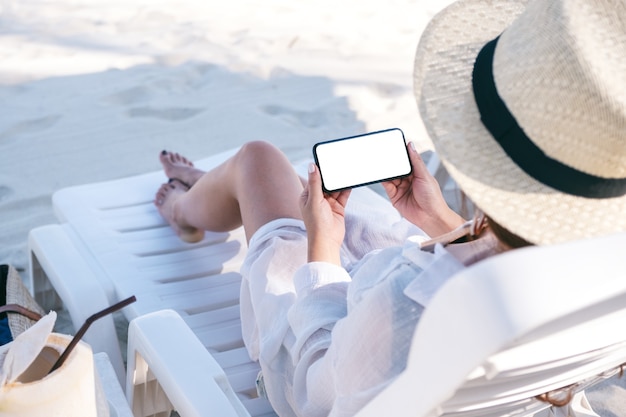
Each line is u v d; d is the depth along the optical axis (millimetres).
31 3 5664
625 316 1171
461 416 1307
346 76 4531
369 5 5738
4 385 1182
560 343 1117
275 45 4941
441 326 963
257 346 1878
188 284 2322
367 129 3979
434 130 1260
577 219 1170
